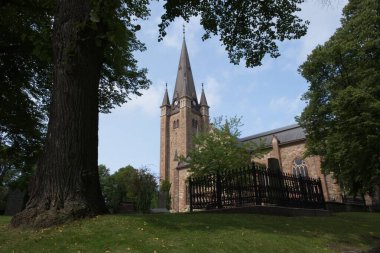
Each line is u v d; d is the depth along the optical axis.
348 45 26.75
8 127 19.58
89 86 7.77
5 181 41.72
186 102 77.75
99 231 6.00
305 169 49.97
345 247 7.64
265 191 12.34
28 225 6.30
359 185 30.89
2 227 6.55
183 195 56.34
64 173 6.93
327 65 28.81
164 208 34.38
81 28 7.49
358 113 23.14
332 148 26.33
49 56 9.09
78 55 7.62
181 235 6.16
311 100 30.45
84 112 7.52
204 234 6.41
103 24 8.09
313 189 15.13
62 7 7.98
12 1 14.47
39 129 20.64
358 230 9.89
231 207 12.35
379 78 24.23
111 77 15.88
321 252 6.80
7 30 16.14
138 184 34.03
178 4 13.63
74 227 6.18
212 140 31.52
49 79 19.12
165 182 63.91
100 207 7.43
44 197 6.71
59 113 7.31
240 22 14.66
